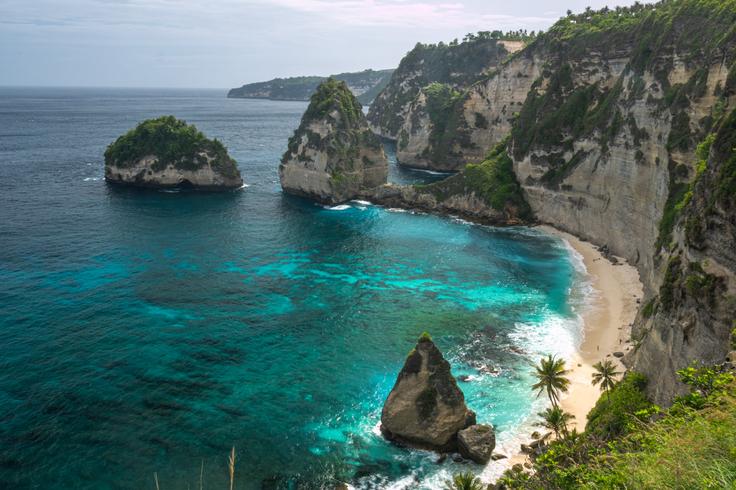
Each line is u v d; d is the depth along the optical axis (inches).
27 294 2834.6
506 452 1731.1
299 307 2812.5
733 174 1385.3
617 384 1831.9
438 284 3161.9
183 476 1599.4
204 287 3036.4
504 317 2704.2
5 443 1695.4
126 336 2428.6
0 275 3073.3
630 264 3312.0
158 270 3267.7
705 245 1461.6
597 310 2743.6
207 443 1744.6
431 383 1769.2
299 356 2315.5
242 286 3073.3
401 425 1764.3
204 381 2098.9
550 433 1740.9
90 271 3196.4
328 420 1891.0
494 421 1884.8
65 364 2172.7
